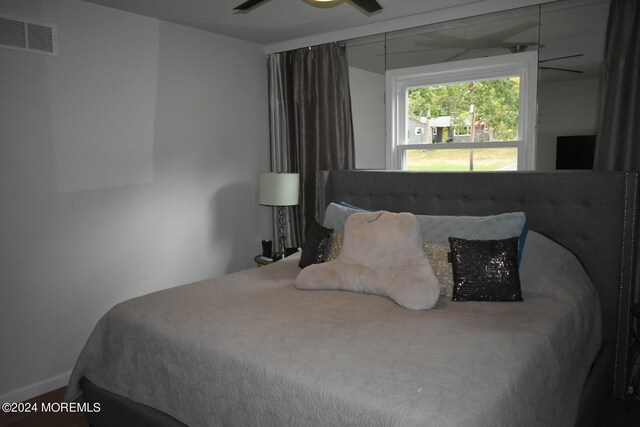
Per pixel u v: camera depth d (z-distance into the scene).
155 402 1.89
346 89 3.66
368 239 2.46
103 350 2.16
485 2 2.96
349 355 1.62
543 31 2.82
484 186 2.97
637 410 2.48
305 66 3.84
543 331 1.85
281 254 3.77
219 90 3.74
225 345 1.73
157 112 3.33
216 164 3.77
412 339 1.76
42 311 2.83
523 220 2.45
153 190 3.35
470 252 2.29
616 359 2.59
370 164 3.63
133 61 3.16
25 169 2.70
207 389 1.70
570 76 2.75
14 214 2.67
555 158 2.85
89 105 2.96
